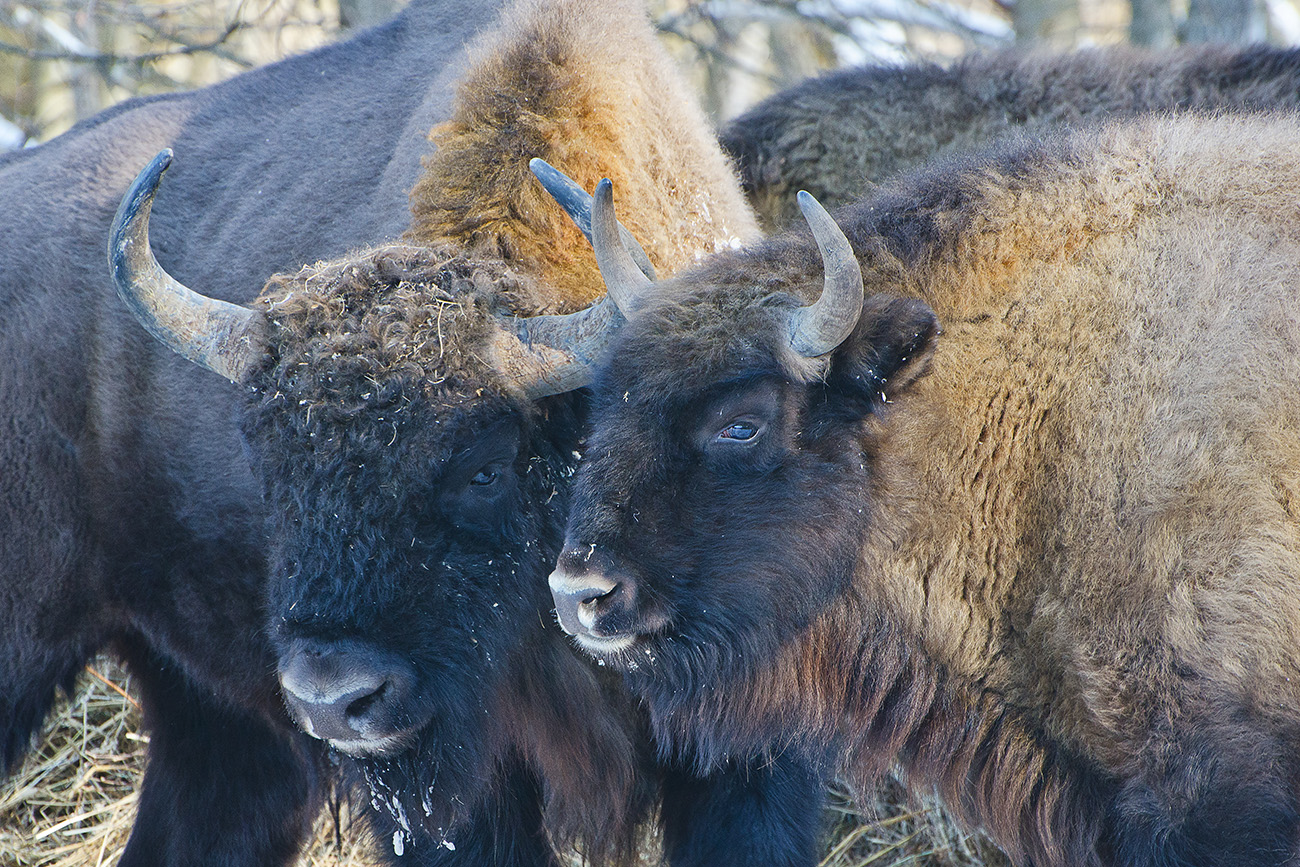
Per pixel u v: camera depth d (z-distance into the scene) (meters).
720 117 47.44
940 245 14.50
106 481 19.06
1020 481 14.25
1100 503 13.75
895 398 14.07
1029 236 14.38
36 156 22.67
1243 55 26.09
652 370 13.33
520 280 15.09
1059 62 27.11
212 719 19.66
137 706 23.38
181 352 15.15
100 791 22.19
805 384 13.63
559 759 16.39
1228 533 13.14
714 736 15.21
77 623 19.28
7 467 18.78
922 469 14.34
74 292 19.50
